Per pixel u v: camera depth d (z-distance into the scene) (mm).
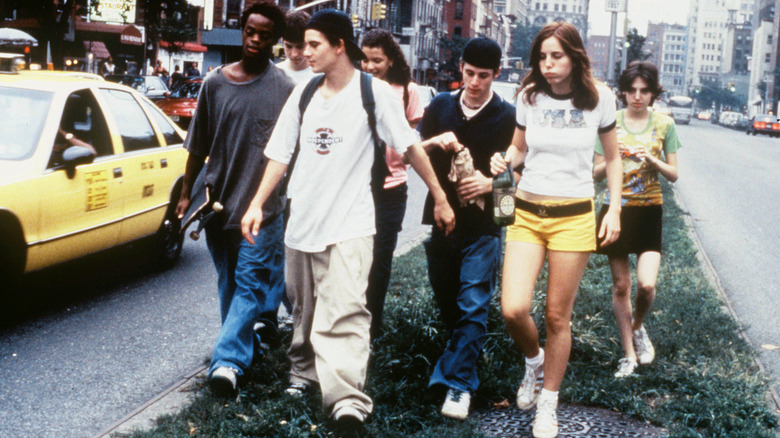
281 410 4934
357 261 4684
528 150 5105
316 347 4707
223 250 5844
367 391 5246
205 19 63781
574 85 4699
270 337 6289
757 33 197125
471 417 5180
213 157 5652
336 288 4664
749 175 26938
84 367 6172
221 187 5660
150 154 8875
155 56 51156
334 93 4680
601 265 9586
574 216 4742
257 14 5527
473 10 130750
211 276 9312
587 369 6000
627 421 5184
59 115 7551
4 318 7340
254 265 5520
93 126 8086
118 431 4816
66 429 5039
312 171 4688
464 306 5266
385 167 4809
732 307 8617
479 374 5520
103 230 7941
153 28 46312
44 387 5727
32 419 5164
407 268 9172
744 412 5234
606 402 5395
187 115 26016
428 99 29703
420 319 6359
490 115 5352
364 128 4664
